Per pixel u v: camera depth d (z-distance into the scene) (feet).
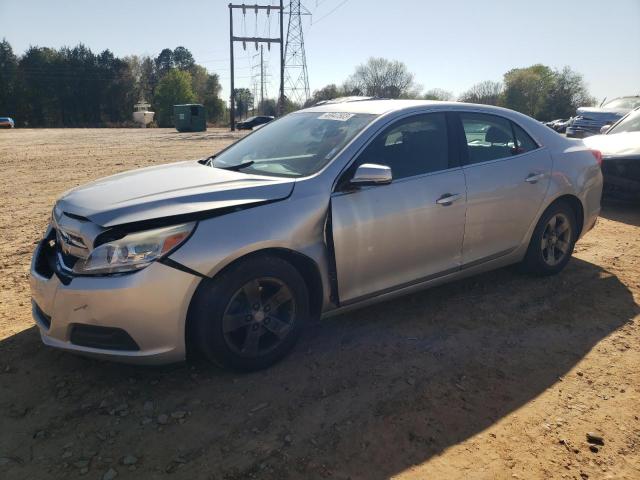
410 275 12.03
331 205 10.56
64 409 9.18
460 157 12.89
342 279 10.85
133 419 8.93
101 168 41.88
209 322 9.42
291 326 10.54
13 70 271.28
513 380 10.32
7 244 19.13
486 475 7.79
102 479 7.55
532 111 270.05
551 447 8.43
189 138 95.91
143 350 9.10
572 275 15.87
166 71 392.06
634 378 10.44
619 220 23.21
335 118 12.73
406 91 234.38
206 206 9.45
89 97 299.17
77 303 8.93
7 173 38.70
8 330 11.97
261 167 11.93
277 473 7.73
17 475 7.61
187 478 7.61
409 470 7.86
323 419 9.01
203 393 9.70
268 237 9.68
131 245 8.82
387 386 10.02
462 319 12.88
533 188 14.12
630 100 61.21
